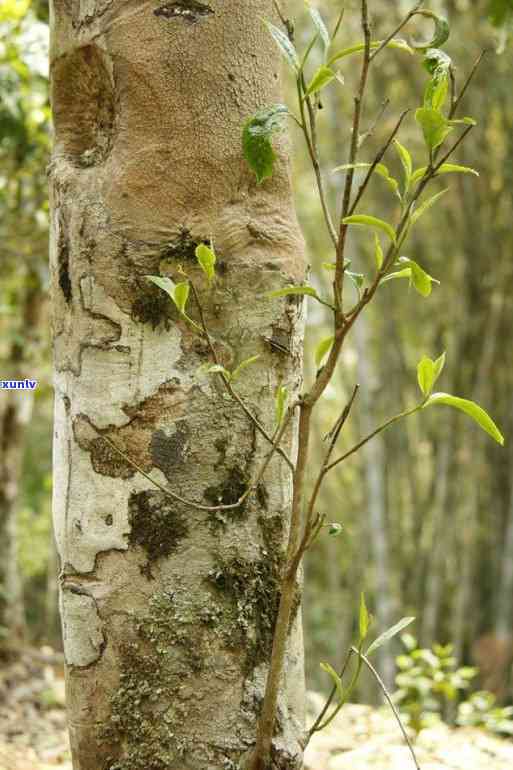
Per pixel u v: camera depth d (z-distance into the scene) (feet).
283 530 6.30
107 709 6.10
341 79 5.09
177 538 6.07
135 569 6.08
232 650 6.07
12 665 16.99
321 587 39.70
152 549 6.07
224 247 6.18
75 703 6.24
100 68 6.40
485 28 24.20
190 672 6.02
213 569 6.09
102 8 6.34
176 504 6.08
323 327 32.58
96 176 6.31
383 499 30.96
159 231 6.13
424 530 34.01
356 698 31.96
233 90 6.25
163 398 6.12
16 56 16.55
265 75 6.38
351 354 37.24
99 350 6.16
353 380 35.06
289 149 6.59
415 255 30.19
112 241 6.15
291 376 6.35
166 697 6.02
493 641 29.12
